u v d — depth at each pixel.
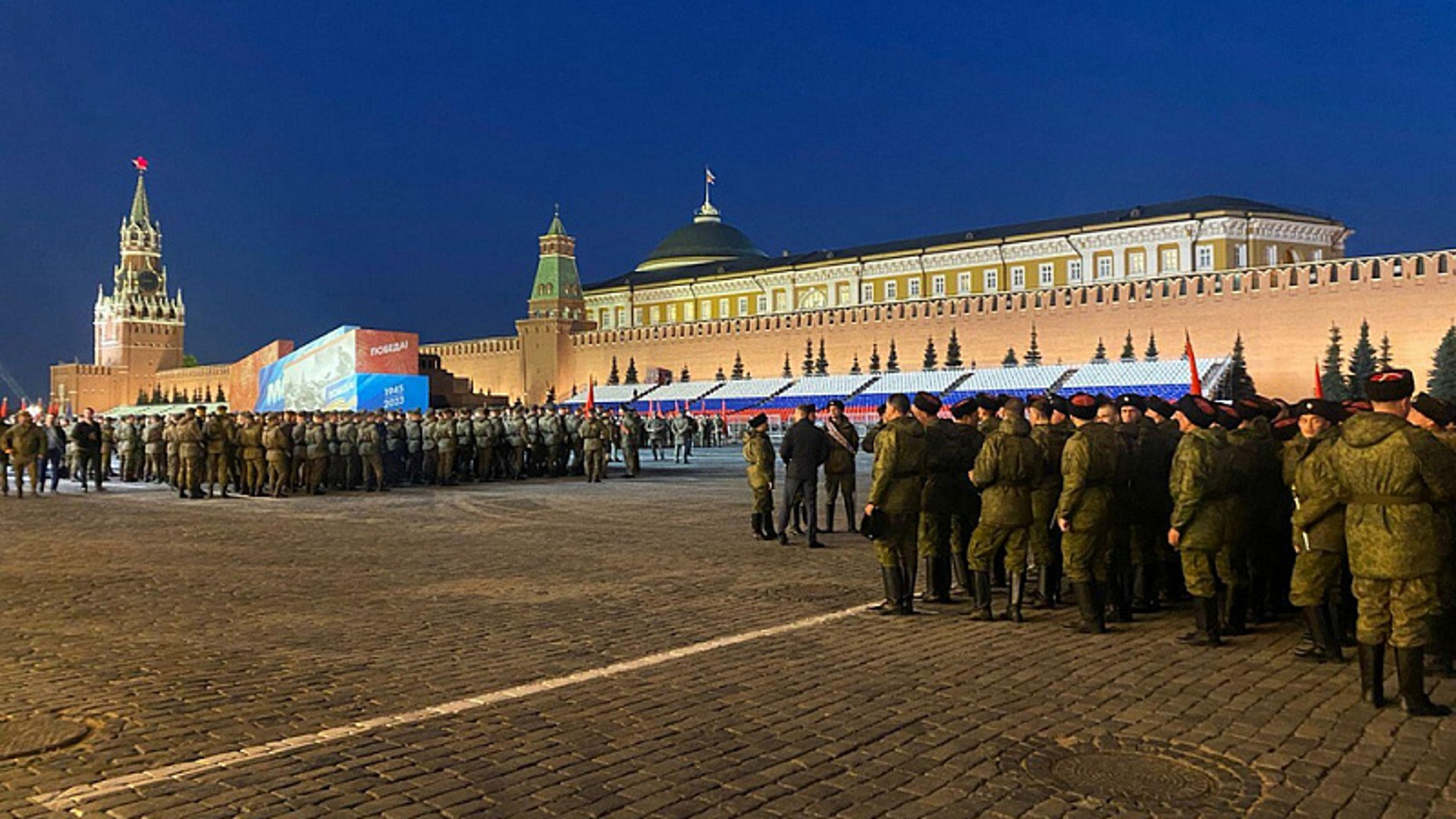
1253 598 9.70
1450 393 51.44
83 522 18.56
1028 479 9.39
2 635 8.86
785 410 68.50
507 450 30.81
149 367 128.88
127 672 7.58
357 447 26.55
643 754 5.76
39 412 31.98
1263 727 6.23
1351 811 4.94
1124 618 9.62
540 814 4.92
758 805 5.02
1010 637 8.88
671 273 98.50
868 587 11.44
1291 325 57.81
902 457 9.77
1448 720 6.36
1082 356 64.62
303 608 10.13
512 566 12.98
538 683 7.26
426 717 6.43
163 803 5.03
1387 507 6.40
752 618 9.66
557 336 88.38
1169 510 10.21
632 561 13.44
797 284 86.50
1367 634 6.60
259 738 6.03
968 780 5.36
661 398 77.00
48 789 5.22
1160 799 5.09
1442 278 53.28
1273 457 9.37
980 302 68.62
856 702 6.79
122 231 131.62
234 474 25.78
